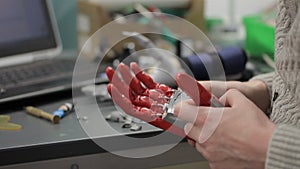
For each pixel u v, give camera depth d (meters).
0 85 0.88
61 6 1.31
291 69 0.57
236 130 0.57
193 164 0.75
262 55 1.18
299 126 0.58
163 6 1.27
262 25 1.16
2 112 0.81
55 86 0.89
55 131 0.71
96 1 1.20
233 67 0.94
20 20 1.11
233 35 1.35
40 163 0.67
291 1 0.59
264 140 0.55
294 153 0.51
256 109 0.59
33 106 0.84
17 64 1.08
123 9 1.24
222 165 0.60
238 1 1.51
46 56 1.17
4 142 0.67
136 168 0.72
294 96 0.59
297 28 0.55
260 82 0.73
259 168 0.56
